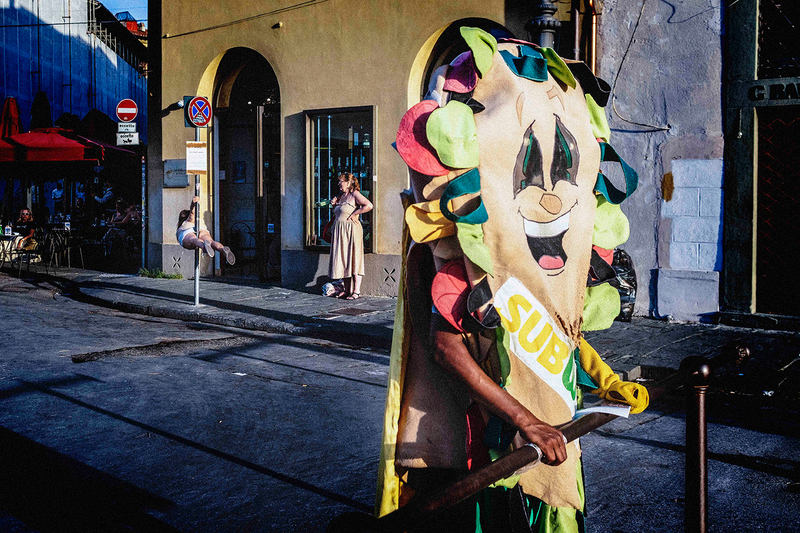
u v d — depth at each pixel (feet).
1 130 55.36
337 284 35.63
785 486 12.44
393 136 34.60
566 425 4.75
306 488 12.23
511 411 4.61
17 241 51.52
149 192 46.78
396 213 34.65
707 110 27.61
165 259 44.91
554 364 4.93
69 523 10.71
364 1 35.06
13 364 21.09
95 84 110.11
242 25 40.09
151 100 45.75
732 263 27.37
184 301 33.83
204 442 14.58
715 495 12.05
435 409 5.28
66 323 28.71
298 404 17.51
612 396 5.39
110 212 66.39
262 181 41.11
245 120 43.11
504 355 4.91
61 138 48.96
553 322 4.97
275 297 34.96
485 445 5.02
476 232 4.67
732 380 19.02
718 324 27.58
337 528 4.19
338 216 34.27
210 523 10.82
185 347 24.43
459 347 4.75
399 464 5.29
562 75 5.15
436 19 33.04
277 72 38.58
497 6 31.45
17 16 86.07
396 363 5.35
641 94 28.84
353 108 35.73
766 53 26.73
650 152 28.84
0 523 10.66
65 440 14.57
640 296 29.25
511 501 5.13
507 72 4.90
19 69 86.69
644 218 29.09
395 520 4.10
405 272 5.25
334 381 19.94
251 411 16.85
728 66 27.07
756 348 23.03
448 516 5.25
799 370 19.98
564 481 4.99
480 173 4.75
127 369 20.90
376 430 15.47
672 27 28.04
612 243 5.46
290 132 38.29
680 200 28.27
